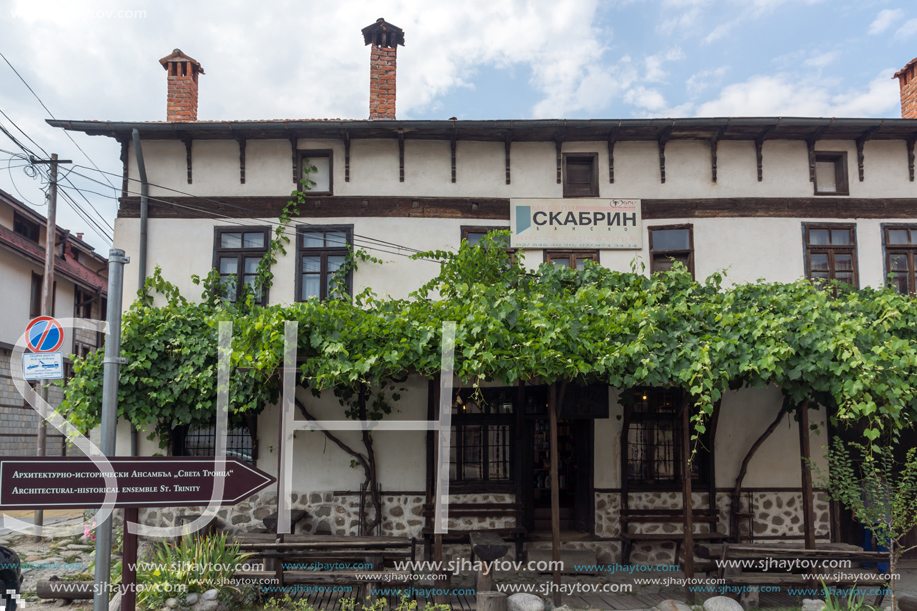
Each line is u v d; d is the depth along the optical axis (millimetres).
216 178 9492
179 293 9109
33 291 17000
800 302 6852
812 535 6734
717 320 6820
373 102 10117
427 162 9633
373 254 9406
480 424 8805
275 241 9312
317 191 9594
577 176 9891
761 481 8852
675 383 6602
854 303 7133
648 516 8547
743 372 6555
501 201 9586
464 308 6637
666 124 9203
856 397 6102
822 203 9602
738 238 9508
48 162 10336
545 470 9477
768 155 9711
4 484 3600
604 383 8477
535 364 6246
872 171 9703
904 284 9539
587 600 6922
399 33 10359
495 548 6160
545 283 8078
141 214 9250
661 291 7629
